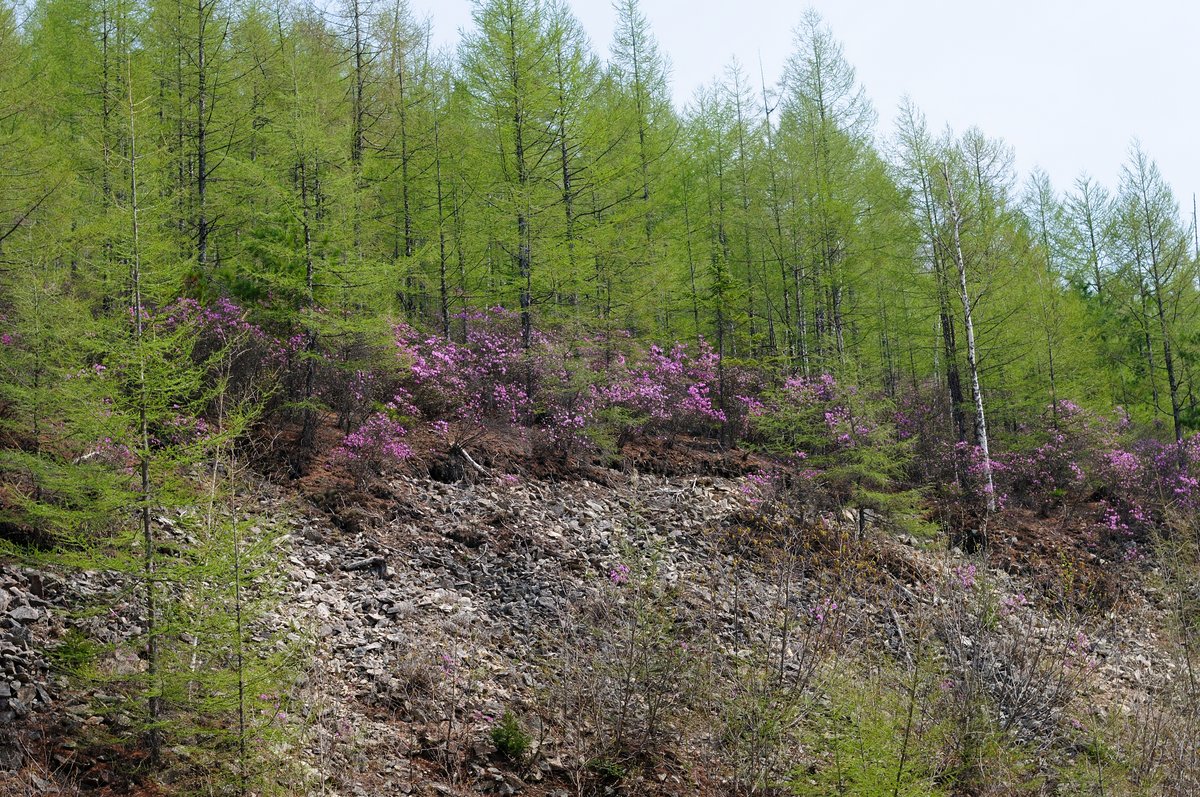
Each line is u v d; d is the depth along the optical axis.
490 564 10.27
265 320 12.46
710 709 8.02
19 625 6.46
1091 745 8.44
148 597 5.90
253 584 7.19
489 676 8.05
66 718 5.86
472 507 11.41
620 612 8.77
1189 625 10.98
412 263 13.19
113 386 6.12
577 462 13.67
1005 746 7.69
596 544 11.30
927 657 8.30
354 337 12.23
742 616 9.88
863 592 10.64
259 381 11.08
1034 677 9.10
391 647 8.06
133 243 6.58
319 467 11.02
